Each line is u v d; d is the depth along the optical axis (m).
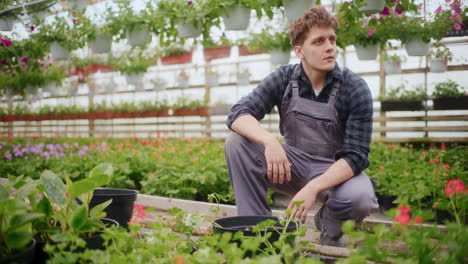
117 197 1.84
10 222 1.10
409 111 6.35
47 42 5.05
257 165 1.86
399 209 1.04
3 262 1.04
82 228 1.22
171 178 3.48
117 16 4.43
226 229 1.37
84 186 1.23
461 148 5.64
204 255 1.04
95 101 10.45
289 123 1.96
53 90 8.27
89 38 4.71
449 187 1.41
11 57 5.33
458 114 6.25
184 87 8.90
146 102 9.43
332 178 1.65
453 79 6.17
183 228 1.51
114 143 8.07
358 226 1.89
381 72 6.77
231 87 8.45
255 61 7.98
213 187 3.43
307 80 1.92
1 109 10.62
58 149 5.91
